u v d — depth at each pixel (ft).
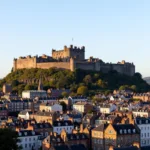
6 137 581.12
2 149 567.18
